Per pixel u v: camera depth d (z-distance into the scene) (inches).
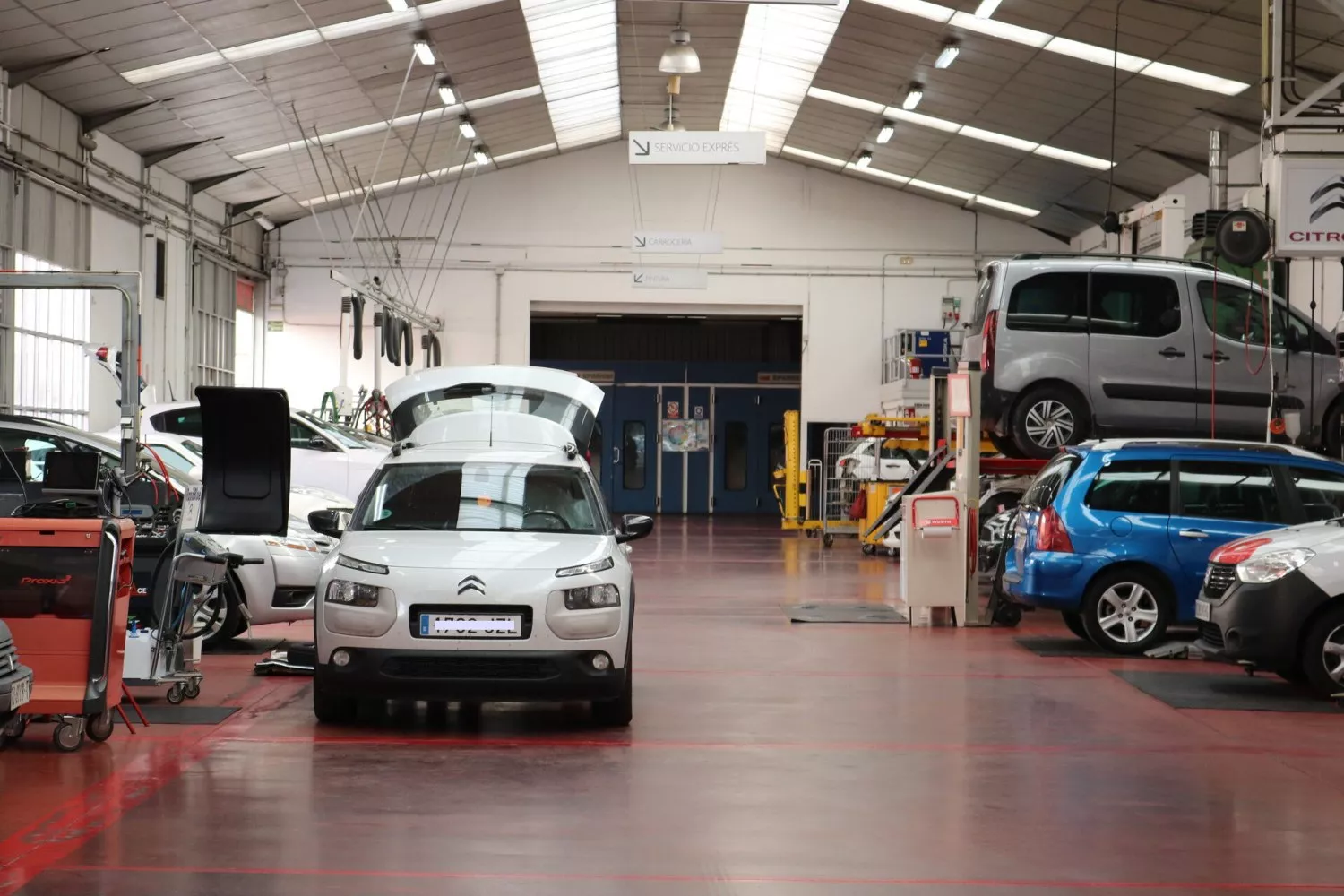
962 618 485.1
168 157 935.7
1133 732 291.1
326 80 866.8
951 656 408.2
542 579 279.1
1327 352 563.8
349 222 1263.5
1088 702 329.4
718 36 910.4
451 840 199.9
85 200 829.8
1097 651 419.5
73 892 172.9
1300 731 293.1
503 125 1107.9
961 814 219.9
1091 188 1108.5
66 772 242.1
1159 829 211.3
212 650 402.3
